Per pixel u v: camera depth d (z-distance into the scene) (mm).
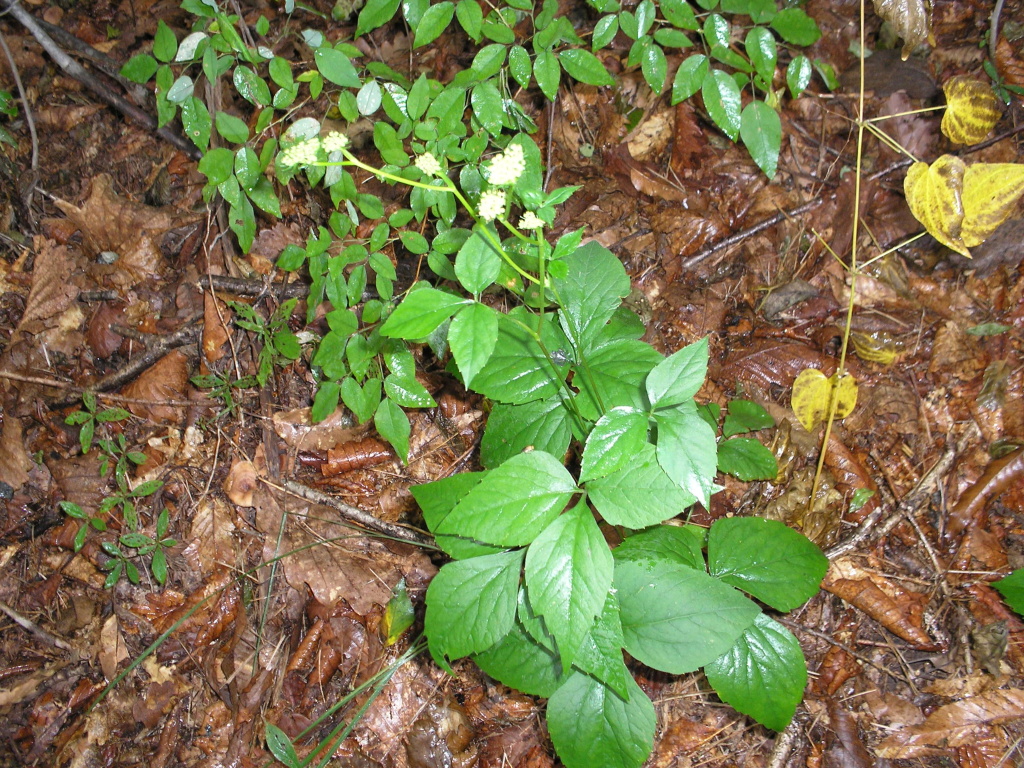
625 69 1072
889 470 804
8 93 969
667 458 472
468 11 622
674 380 489
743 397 860
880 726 683
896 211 963
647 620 564
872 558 762
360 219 951
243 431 856
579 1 1058
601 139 1062
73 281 917
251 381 861
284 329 797
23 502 813
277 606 783
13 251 935
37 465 828
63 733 727
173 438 853
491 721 722
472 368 432
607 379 625
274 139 662
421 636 730
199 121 667
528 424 654
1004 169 646
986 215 658
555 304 666
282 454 850
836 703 694
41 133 1022
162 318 915
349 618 772
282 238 957
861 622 735
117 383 874
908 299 907
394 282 898
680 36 653
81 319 907
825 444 751
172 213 973
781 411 842
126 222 956
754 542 632
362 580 782
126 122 1030
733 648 599
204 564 799
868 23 1042
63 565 793
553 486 487
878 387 849
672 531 635
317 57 625
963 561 750
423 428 871
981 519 764
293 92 653
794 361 871
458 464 851
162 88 658
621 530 692
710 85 660
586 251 673
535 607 465
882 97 1028
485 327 439
